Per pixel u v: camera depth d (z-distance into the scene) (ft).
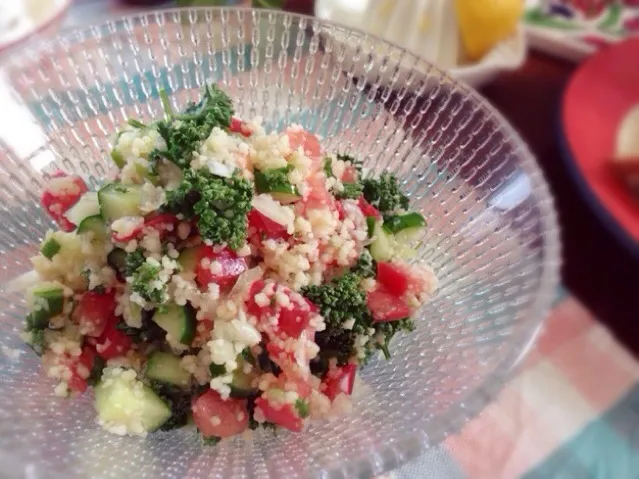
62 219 0.67
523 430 0.71
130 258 0.58
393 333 0.63
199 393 0.59
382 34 1.03
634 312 0.81
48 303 0.61
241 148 0.61
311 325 0.58
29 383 0.59
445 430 0.49
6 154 0.69
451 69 0.98
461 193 0.69
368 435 0.53
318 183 0.64
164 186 0.61
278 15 0.77
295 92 0.81
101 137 0.76
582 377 0.76
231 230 0.57
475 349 0.56
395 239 0.69
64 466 0.50
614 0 1.16
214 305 0.58
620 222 0.81
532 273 0.58
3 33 0.90
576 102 0.93
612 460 0.70
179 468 0.53
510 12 0.98
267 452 0.55
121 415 0.56
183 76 0.80
